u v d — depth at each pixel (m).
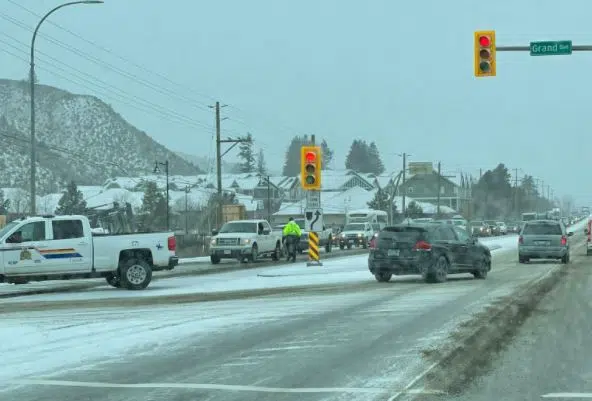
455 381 13.01
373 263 33.31
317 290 30.05
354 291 29.34
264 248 52.28
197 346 16.89
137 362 15.12
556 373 13.64
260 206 152.38
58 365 14.89
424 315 21.53
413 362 14.70
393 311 22.56
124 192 136.25
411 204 145.00
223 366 14.60
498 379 13.16
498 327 19.14
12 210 118.38
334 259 53.62
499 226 137.00
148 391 12.52
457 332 18.31
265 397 11.98
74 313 23.23
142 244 32.03
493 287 30.36
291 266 46.22
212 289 31.52
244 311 23.11
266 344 17.03
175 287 32.91
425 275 32.53
